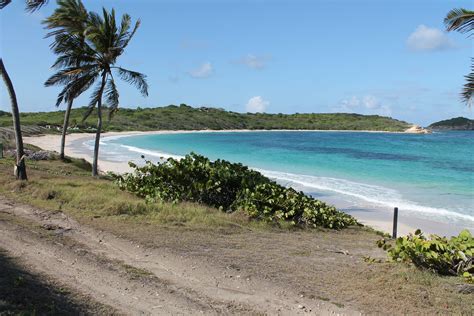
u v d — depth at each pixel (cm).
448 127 18912
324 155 4694
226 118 14525
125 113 12481
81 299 535
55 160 2475
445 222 1617
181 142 6925
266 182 1424
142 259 736
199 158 1446
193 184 1344
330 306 570
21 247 732
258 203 1275
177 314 523
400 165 3719
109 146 5400
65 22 1948
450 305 568
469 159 4347
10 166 1914
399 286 630
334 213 1405
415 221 1631
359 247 1018
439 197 2145
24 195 1232
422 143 7444
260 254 830
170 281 638
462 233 769
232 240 943
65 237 836
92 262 694
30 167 2027
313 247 955
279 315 541
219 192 1347
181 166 1373
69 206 1130
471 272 698
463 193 2270
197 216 1124
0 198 1177
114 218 1038
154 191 1328
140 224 1002
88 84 2139
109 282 609
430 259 712
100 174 2248
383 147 6206
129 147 5306
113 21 2056
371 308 564
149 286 609
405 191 2322
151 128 11238
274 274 698
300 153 4969
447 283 649
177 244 849
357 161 4056
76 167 2372
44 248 742
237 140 7856
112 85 2122
